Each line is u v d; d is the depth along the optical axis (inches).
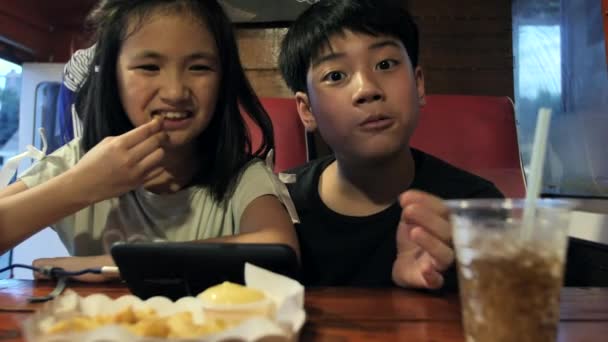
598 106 61.3
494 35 80.1
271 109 57.0
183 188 40.8
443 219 26.3
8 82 92.0
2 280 29.8
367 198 42.8
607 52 48.8
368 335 19.4
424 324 20.9
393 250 40.4
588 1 63.2
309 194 44.3
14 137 92.4
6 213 28.8
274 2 79.3
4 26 83.4
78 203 29.9
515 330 15.1
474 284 15.8
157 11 34.8
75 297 19.0
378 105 35.8
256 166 40.8
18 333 19.6
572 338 19.2
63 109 80.2
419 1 79.6
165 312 19.0
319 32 37.9
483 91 80.4
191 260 22.3
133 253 22.5
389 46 36.8
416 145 55.0
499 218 15.9
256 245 22.3
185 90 34.5
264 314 17.0
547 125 16.2
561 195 67.6
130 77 34.9
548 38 72.0
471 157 55.1
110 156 30.2
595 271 42.4
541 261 15.0
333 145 39.4
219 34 37.8
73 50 94.8
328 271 41.4
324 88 37.6
